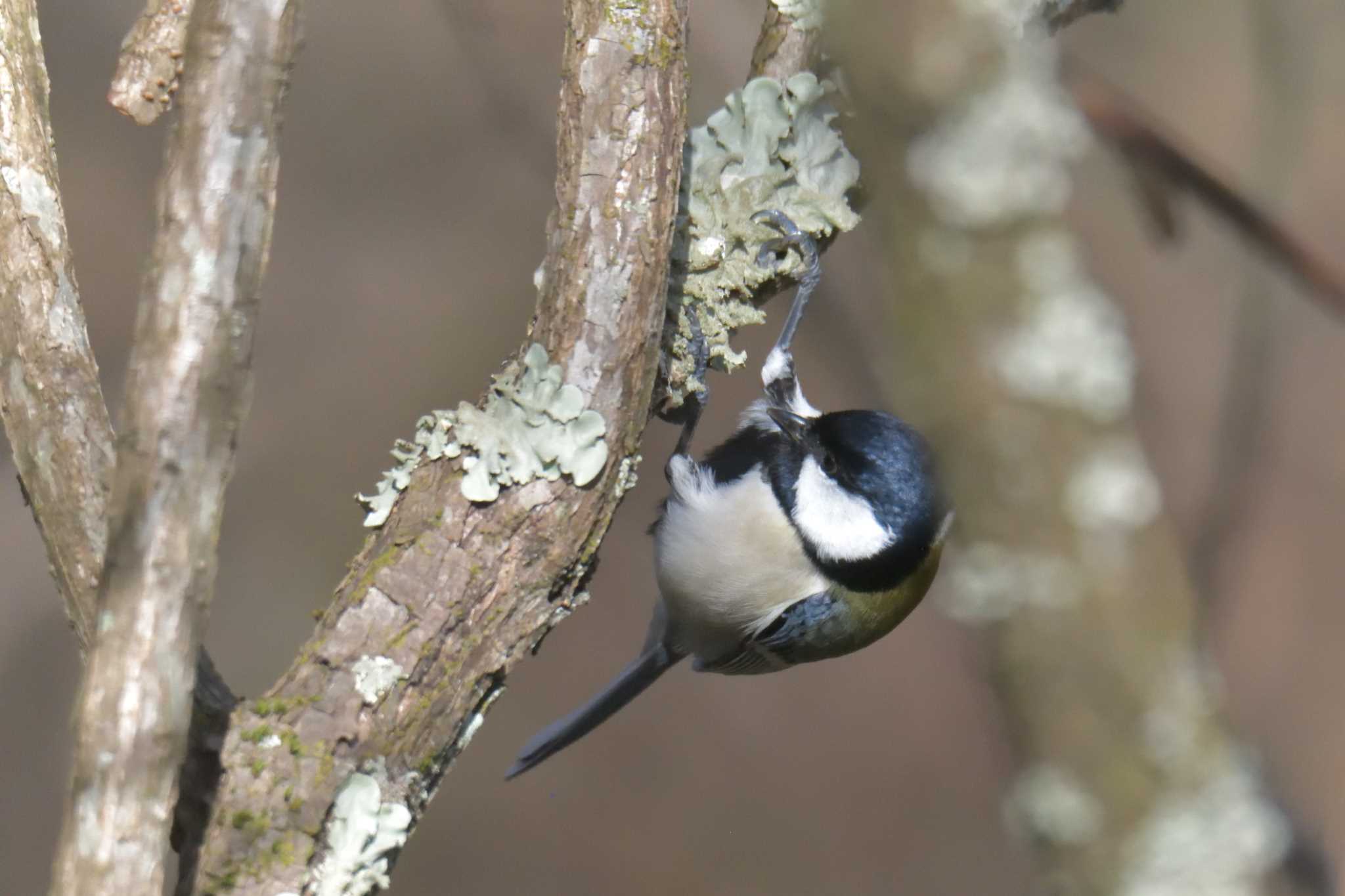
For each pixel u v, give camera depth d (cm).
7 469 1420
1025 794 268
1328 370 984
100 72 1784
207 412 355
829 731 1686
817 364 1412
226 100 352
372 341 1780
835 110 669
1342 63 1098
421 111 1891
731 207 657
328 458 1697
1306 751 650
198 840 438
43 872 1393
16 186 496
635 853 1573
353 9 1903
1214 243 1184
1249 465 862
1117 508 263
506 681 488
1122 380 269
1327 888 312
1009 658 266
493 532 480
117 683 353
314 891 437
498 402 494
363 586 475
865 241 331
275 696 457
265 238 359
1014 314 266
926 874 1562
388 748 456
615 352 489
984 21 270
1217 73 1436
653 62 495
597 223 491
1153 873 261
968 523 270
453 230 1856
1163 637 264
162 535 354
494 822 1603
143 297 356
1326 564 873
